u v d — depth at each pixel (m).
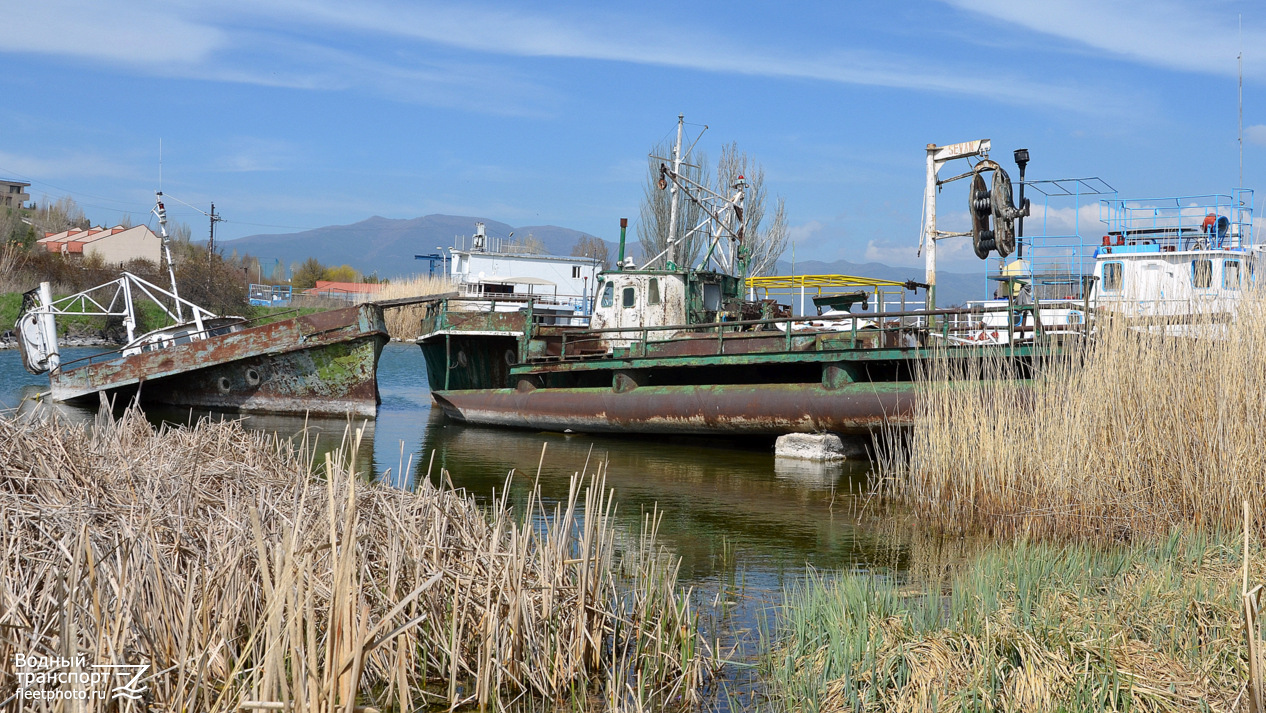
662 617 5.82
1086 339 9.84
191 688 4.23
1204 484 8.34
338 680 3.70
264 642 4.28
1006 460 9.23
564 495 11.18
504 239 52.28
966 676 4.91
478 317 20.05
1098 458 8.80
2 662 3.77
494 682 5.16
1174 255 14.28
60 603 3.57
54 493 6.06
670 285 17.94
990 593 6.25
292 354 19.80
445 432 17.72
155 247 75.75
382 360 42.06
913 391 13.23
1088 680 4.78
